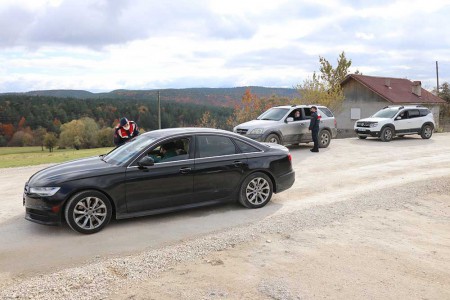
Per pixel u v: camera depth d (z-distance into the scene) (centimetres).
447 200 760
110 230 587
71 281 407
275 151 722
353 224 606
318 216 638
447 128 3525
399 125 1886
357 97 3600
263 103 4828
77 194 562
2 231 586
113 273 429
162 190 618
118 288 395
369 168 1123
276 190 719
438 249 510
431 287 400
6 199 809
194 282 408
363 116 3559
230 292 385
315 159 1302
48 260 477
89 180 570
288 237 544
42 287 394
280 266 448
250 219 638
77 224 563
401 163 1213
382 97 3347
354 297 376
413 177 970
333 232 567
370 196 767
